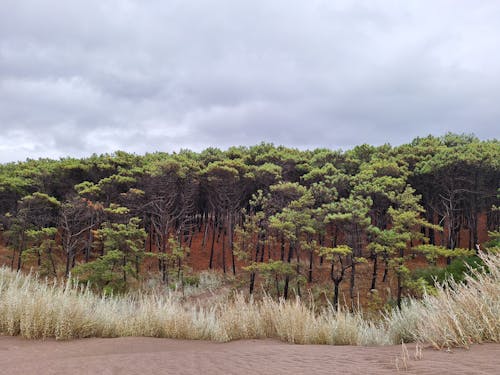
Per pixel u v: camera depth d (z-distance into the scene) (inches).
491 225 1886.1
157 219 2034.9
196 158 2632.9
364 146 2294.5
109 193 1905.8
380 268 1581.0
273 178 1956.2
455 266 824.3
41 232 1486.2
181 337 216.8
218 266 1843.0
